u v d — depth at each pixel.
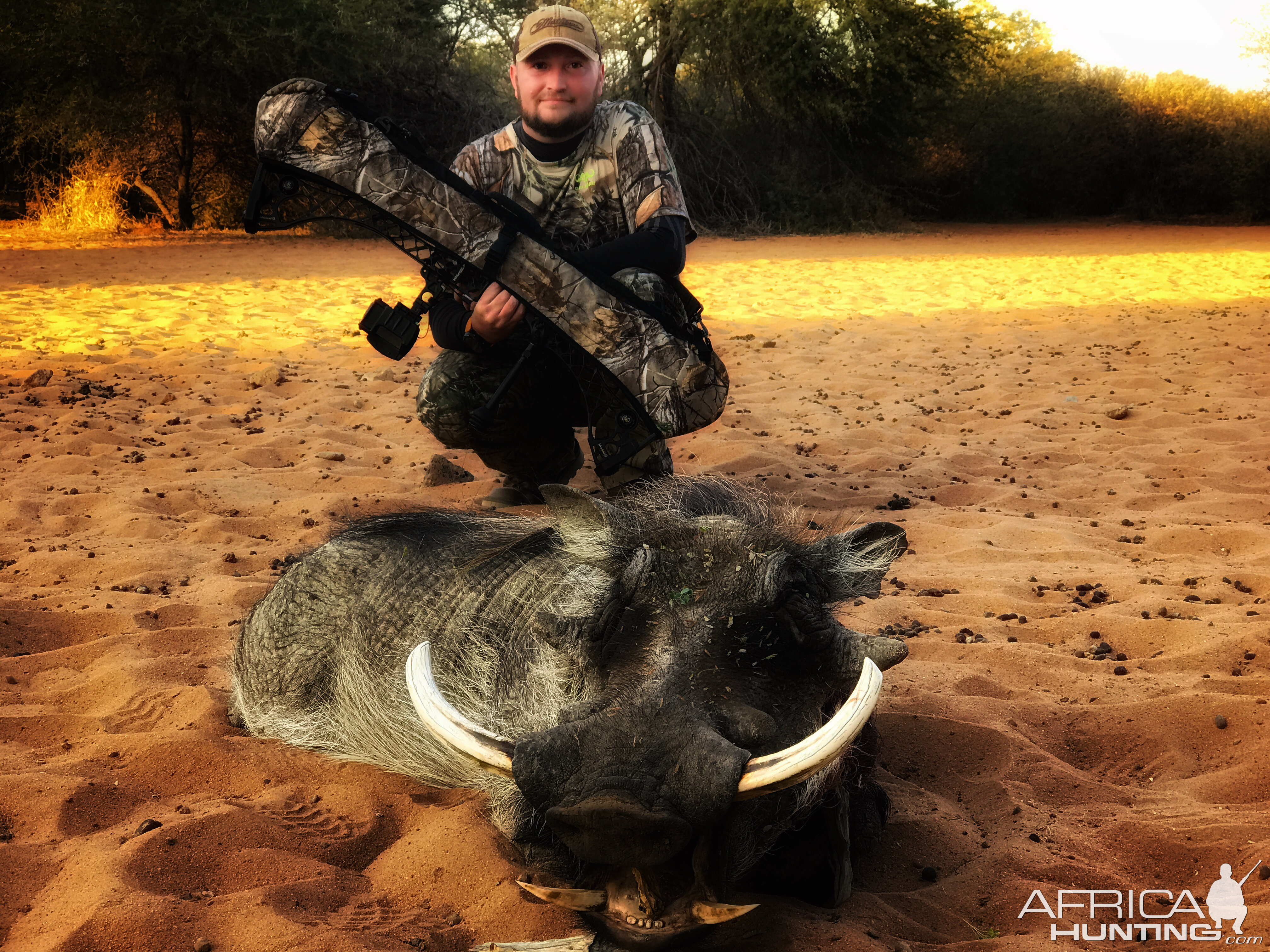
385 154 3.50
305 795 2.86
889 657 2.24
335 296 12.77
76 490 5.59
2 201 23.55
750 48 24.59
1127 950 2.31
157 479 5.88
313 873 2.46
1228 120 33.47
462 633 2.84
